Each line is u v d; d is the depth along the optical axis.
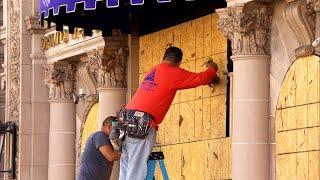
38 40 25.66
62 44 24.36
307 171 16.81
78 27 21.80
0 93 29.81
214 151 19.41
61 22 21.36
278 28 17.67
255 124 17.84
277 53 17.70
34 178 25.67
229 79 19.16
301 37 16.97
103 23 21.73
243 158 17.89
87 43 22.91
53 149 25.30
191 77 18.42
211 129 19.59
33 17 25.45
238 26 17.73
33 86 25.75
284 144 17.42
